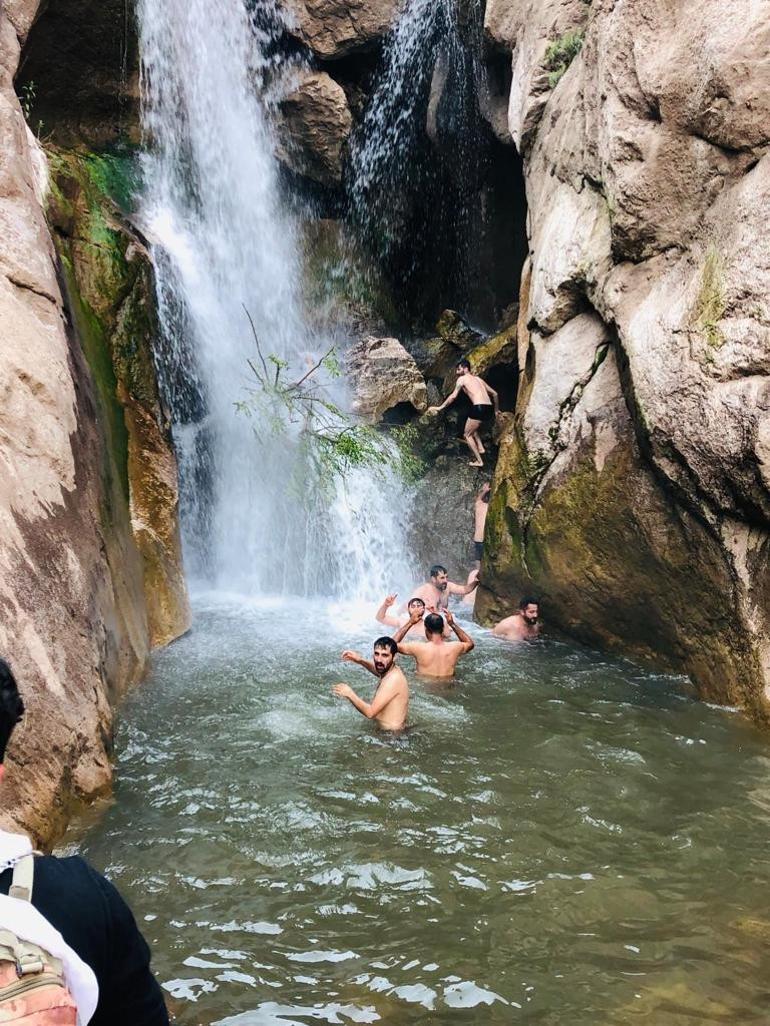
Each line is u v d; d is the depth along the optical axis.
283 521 12.04
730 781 6.28
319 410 12.76
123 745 6.50
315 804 5.76
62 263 8.36
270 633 9.79
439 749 6.69
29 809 4.73
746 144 7.34
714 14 7.53
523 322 10.86
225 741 6.68
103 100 12.82
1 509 5.48
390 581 12.45
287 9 14.12
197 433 12.17
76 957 1.36
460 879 4.97
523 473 9.76
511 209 14.57
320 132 14.55
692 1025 3.80
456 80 14.20
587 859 5.23
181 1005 3.88
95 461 7.50
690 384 7.54
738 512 7.48
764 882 5.02
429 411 13.46
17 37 8.62
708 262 7.58
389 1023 3.80
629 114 8.23
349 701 7.56
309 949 4.32
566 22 10.59
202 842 5.25
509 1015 3.86
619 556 8.71
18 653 5.02
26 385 6.33
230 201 14.35
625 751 6.72
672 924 4.59
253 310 14.07
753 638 7.49
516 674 8.45
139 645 7.96
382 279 16.03
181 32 13.43
